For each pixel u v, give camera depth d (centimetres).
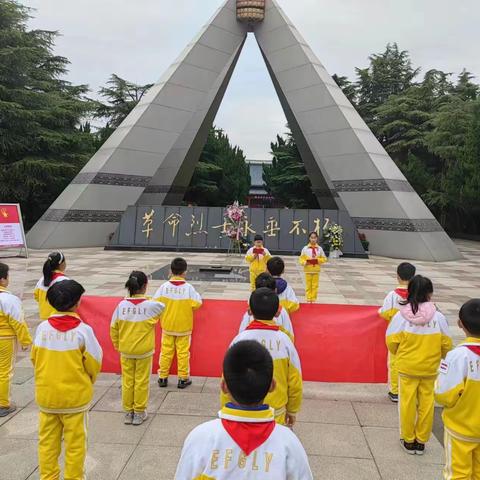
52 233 1878
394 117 3425
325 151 2047
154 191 2356
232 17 2248
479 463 288
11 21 2414
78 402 321
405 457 388
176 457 380
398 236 1859
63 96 3012
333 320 555
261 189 5788
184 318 522
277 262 493
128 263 1536
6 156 2477
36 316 815
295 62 2120
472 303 298
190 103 2166
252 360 182
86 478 347
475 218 3153
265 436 175
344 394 527
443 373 295
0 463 366
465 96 3388
